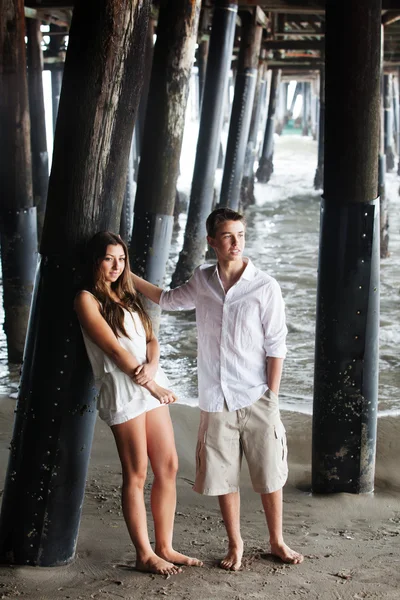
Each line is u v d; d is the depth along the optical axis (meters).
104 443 5.27
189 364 7.70
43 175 14.59
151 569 3.28
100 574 3.30
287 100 53.53
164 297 3.51
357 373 4.30
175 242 15.68
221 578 3.23
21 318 7.51
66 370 3.28
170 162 7.20
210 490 3.31
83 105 3.12
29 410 3.34
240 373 3.30
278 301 3.29
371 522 4.01
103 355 3.20
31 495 3.35
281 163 32.16
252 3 12.11
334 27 4.00
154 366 3.23
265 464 3.33
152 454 3.29
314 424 4.45
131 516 3.26
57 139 3.20
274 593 3.08
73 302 3.24
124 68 3.13
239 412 3.31
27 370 3.36
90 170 3.18
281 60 21.58
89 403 3.36
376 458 5.00
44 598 3.05
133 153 15.09
